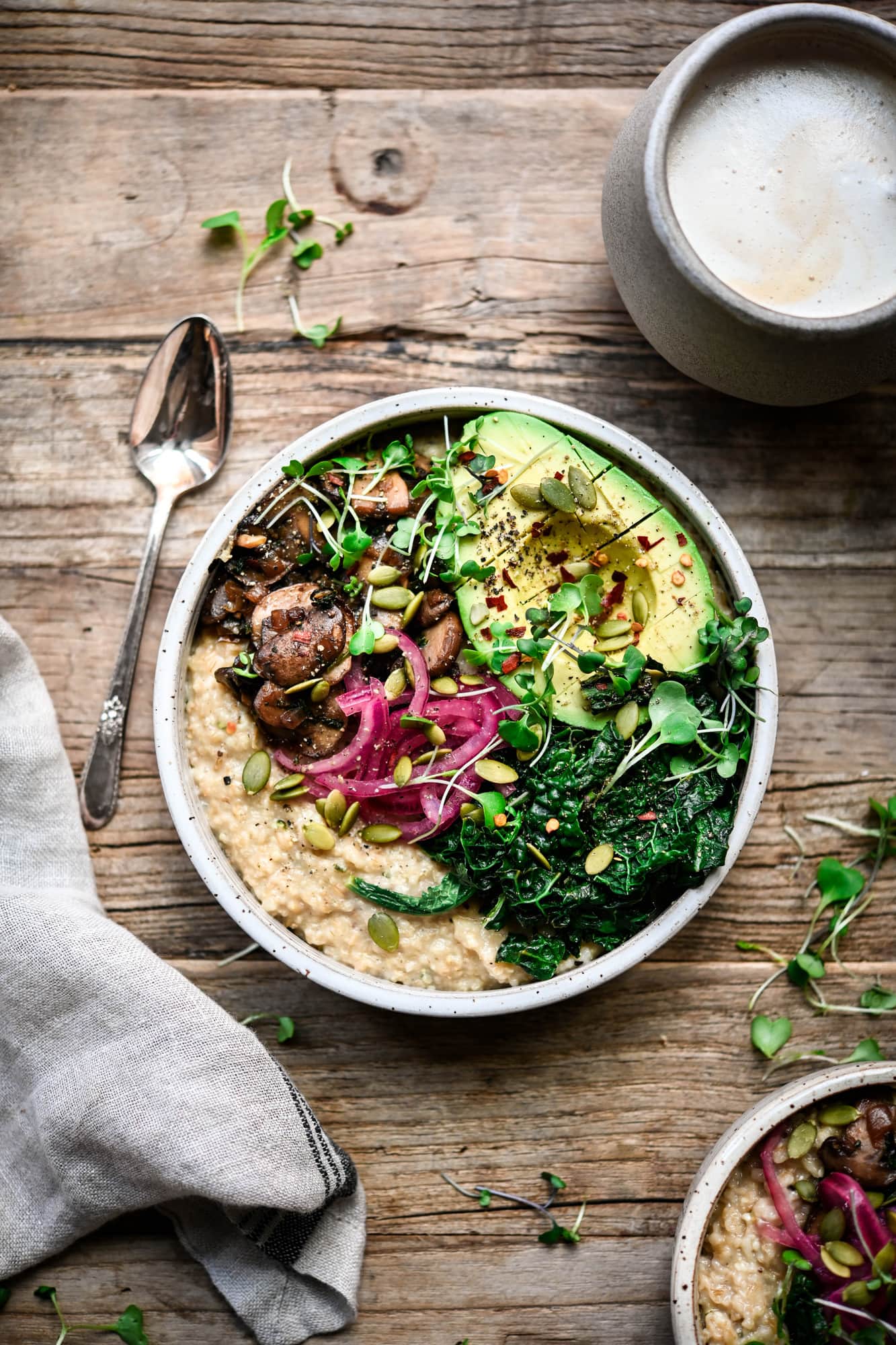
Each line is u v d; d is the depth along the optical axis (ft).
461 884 1.55
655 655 1.56
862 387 1.59
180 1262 1.67
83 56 1.72
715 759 1.57
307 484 1.58
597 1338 1.66
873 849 1.72
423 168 1.72
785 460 1.73
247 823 1.58
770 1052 1.67
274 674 1.55
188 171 1.72
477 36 1.73
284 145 1.72
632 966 1.55
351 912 1.57
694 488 1.57
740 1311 1.53
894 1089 1.56
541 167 1.73
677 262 1.49
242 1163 1.57
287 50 1.73
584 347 1.72
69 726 1.70
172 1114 1.58
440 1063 1.69
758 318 1.49
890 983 1.71
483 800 1.54
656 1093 1.69
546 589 1.57
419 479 1.60
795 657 1.73
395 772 1.55
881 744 1.73
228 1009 1.69
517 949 1.55
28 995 1.61
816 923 1.71
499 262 1.72
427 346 1.72
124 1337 1.63
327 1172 1.60
